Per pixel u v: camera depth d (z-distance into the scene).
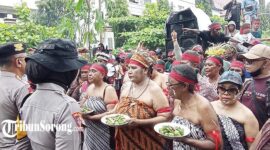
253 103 3.50
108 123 3.44
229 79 3.06
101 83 4.50
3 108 2.97
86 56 7.55
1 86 3.02
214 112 2.88
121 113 3.66
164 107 3.53
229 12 10.88
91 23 7.47
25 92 3.00
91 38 7.45
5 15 20.98
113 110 3.94
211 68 4.27
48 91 2.38
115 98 4.43
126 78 4.66
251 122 3.05
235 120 3.06
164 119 3.50
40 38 11.55
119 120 3.45
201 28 8.66
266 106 3.34
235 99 3.12
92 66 4.49
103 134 4.33
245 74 4.63
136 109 3.58
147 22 16.59
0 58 3.08
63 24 7.28
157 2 21.95
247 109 3.12
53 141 2.33
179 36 8.80
